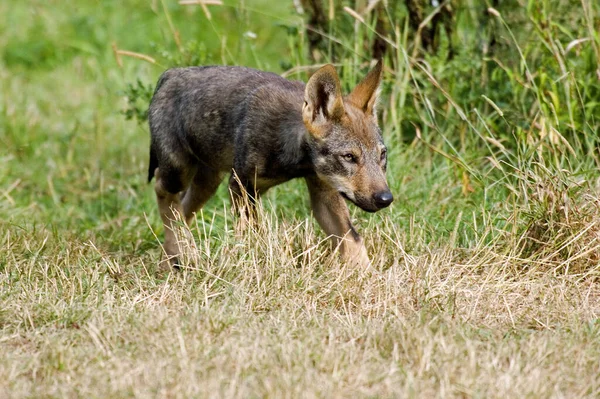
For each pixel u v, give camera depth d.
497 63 12.98
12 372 7.32
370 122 9.98
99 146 15.81
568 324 8.70
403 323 8.24
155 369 7.34
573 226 10.24
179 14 19.98
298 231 10.57
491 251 10.16
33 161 15.37
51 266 10.05
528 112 12.91
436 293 9.23
